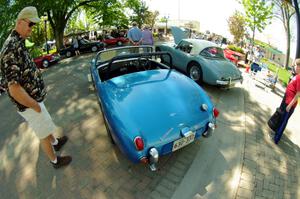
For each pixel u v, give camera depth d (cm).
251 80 677
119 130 254
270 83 612
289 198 263
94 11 1884
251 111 462
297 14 616
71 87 619
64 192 271
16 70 222
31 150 354
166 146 256
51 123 279
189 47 605
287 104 334
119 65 409
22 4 1257
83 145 352
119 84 321
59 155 331
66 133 386
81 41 1450
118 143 263
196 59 561
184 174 290
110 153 332
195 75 577
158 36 2775
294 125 426
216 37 2311
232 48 1497
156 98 286
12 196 272
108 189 272
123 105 274
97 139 366
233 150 336
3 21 1272
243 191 267
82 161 318
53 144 337
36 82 260
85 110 467
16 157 340
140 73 356
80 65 955
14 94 225
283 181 285
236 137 368
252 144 353
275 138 358
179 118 266
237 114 447
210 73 527
